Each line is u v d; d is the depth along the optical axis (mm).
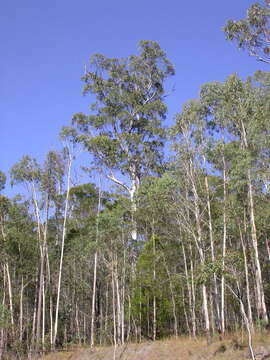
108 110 39000
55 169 36969
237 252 24031
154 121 37844
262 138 25000
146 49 40812
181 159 27578
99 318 37875
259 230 26062
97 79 39875
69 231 39781
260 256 31109
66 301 40438
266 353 20094
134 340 31594
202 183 27844
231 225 25766
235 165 24734
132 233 31875
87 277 39844
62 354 30906
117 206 32469
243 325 26344
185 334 30453
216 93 26844
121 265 31703
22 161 36812
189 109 27734
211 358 21938
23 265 39281
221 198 28203
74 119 38719
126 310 31844
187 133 27625
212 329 26141
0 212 38406
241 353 21062
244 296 28938
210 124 27641
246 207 25906
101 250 32250
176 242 31734
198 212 26516
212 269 20047
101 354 28250
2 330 35125
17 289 40750
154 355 25203
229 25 22547
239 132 26922
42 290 35000
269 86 26562
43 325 33969
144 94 41469
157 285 30359
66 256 39281
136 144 36906
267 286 29031
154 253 30281
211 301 27219
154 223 31406
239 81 26531
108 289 39812
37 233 38156
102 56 40219
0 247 37469
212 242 24906
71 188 40062
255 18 22281
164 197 27656
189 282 27750
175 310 30828
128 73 41250
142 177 36125
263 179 25391
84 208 39906
